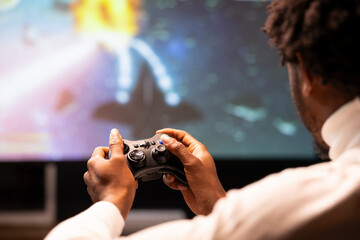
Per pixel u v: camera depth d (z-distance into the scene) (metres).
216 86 1.88
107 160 0.53
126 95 1.85
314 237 0.33
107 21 1.83
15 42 1.77
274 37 0.45
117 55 1.84
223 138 1.89
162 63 1.86
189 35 1.87
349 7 0.38
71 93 1.82
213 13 1.87
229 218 0.34
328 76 0.40
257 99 1.90
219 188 0.63
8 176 1.86
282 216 0.33
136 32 1.85
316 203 0.34
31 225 1.80
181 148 0.63
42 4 1.79
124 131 1.85
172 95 1.87
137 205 1.95
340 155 0.41
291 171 0.38
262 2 1.87
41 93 1.80
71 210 1.92
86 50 1.82
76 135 1.82
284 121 1.91
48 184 1.86
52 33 1.80
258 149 1.91
